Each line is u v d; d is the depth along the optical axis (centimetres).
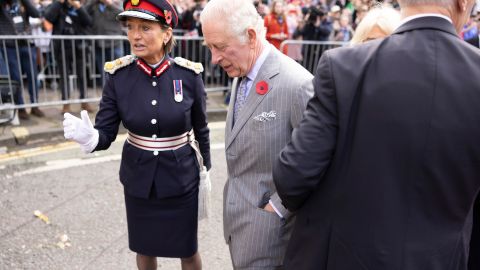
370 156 114
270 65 170
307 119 124
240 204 181
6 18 516
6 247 292
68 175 400
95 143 198
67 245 298
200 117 230
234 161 182
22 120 532
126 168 224
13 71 519
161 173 218
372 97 113
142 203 224
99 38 546
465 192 114
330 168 124
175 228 228
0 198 353
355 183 118
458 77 109
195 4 742
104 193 371
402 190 113
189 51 647
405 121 110
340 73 119
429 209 114
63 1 559
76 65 572
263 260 178
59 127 513
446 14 117
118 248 299
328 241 127
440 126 108
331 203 125
